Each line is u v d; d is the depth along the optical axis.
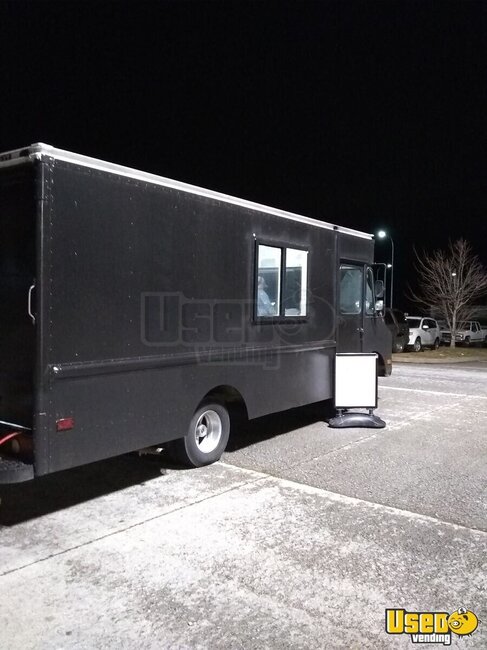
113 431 4.94
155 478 5.84
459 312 30.45
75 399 4.60
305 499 5.26
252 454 6.79
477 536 4.50
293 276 7.27
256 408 6.70
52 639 3.11
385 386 12.79
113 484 5.64
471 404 10.44
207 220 5.87
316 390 7.90
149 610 3.40
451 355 22.97
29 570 3.86
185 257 5.62
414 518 4.85
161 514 4.87
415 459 6.65
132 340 5.08
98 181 4.72
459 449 7.15
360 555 4.14
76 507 5.02
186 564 3.97
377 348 9.60
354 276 8.85
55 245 4.39
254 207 6.51
